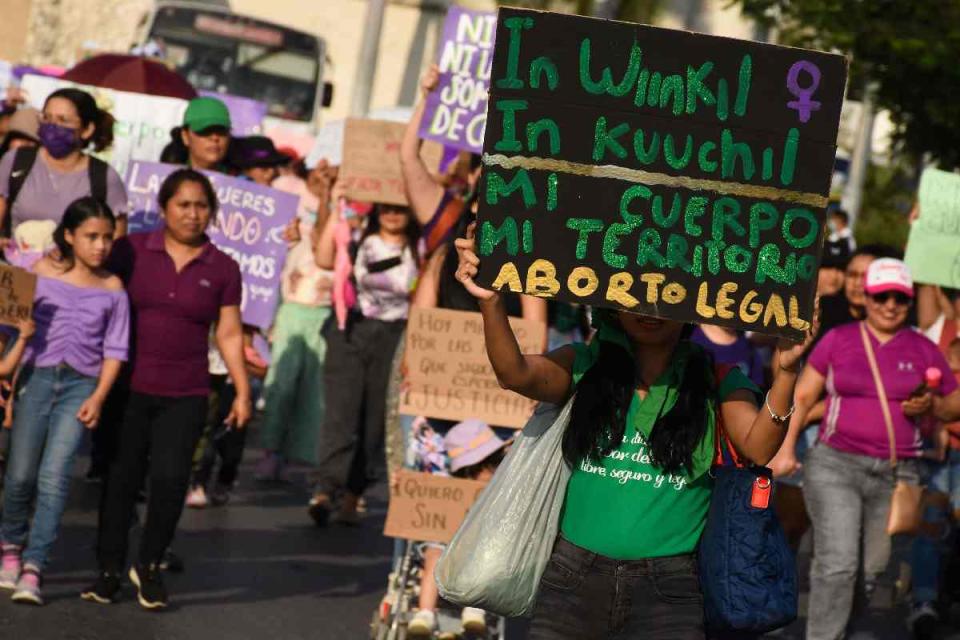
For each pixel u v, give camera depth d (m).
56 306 17.52
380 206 23.55
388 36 71.94
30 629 16.38
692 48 10.98
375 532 24.36
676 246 11.01
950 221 23.20
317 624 18.20
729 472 11.07
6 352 17.78
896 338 18.58
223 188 22.59
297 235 22.98
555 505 11.18
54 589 18.16
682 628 10.89
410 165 20.16
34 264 18.39
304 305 27.48
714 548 10.91
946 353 22.95
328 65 55.38
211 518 23.84
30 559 17.45
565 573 11.09
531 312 17.56
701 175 11.01
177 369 17.86
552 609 11.10
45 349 17.50
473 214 19.41
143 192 22.36
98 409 17.47
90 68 33.50
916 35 33.31
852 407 18.34
